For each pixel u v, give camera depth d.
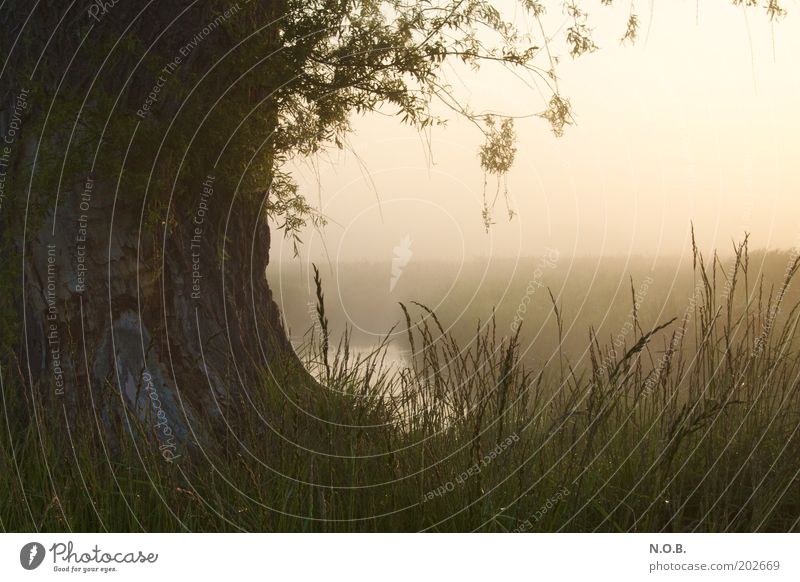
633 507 3.21
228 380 4.68
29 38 4.48
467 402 3.46
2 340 4.32
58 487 3.39
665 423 3.54
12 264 4.34
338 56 5.20
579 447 3.42
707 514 3.02
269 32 5.01
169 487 3.36
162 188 4.43
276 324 5.61
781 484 3.23
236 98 4.77
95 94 4.34
